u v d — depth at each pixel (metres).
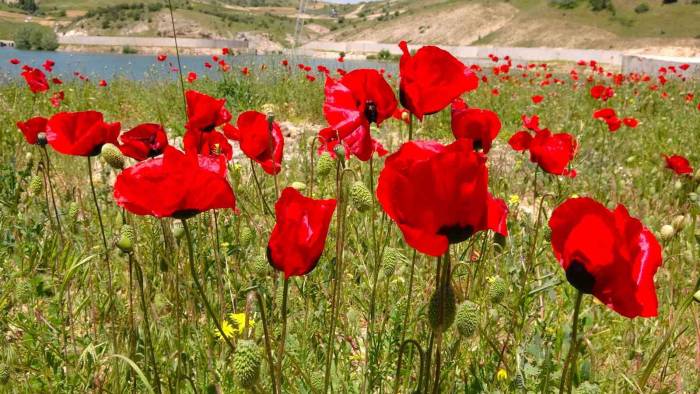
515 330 2.90
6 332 3.15
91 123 2.64
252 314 2.80
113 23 120.50
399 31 140.38
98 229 4.07
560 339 2.74
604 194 5.94
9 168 5.18
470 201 1.36
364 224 3.80
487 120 2.36
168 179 1.62
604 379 2.65
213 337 2.76
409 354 2.59
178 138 7.15
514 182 5.86
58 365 2.71
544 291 3.12
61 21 133.12
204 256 3.51
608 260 1.50
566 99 12.25
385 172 1.36
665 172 6.36
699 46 89.25
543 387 2.36
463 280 3.41
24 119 8.31
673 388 2.83
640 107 11.80
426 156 1.43
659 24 100.62
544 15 119.06
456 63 2.02
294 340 2.59
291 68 13.16
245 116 2.94
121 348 2.52
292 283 3.28
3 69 11.78
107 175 5.10
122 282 3.49
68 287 3.12
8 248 3.99
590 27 107.62
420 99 2.05
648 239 1.52
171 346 2.73
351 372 2.73
